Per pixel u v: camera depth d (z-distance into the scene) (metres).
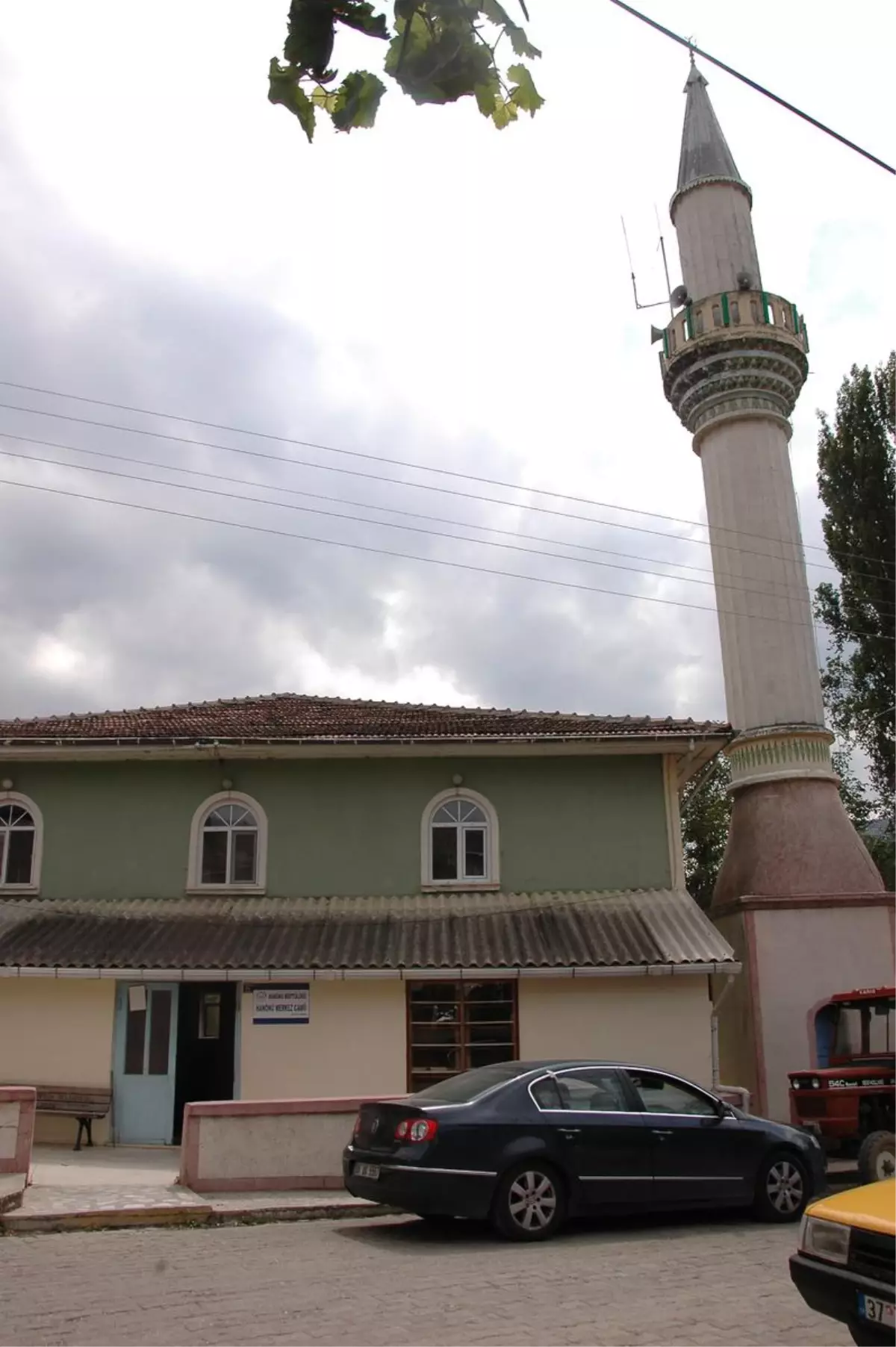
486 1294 7.48
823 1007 15.98
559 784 18.92
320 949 16.44
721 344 22.75
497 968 15.90
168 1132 16.09
